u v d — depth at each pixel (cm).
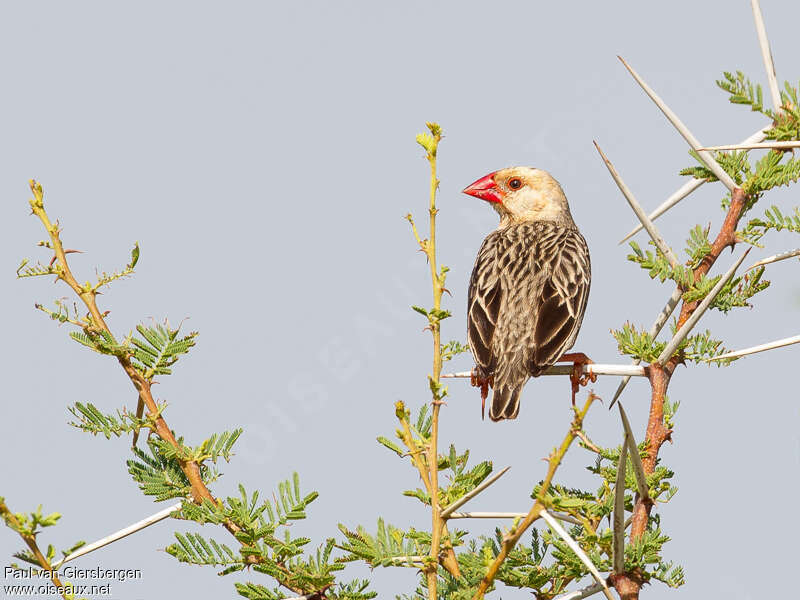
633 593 679
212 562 661
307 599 659
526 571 718
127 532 671
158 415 737
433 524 654
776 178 812
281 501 666
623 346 784
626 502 748
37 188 733
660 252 814
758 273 820
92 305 735
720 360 791
